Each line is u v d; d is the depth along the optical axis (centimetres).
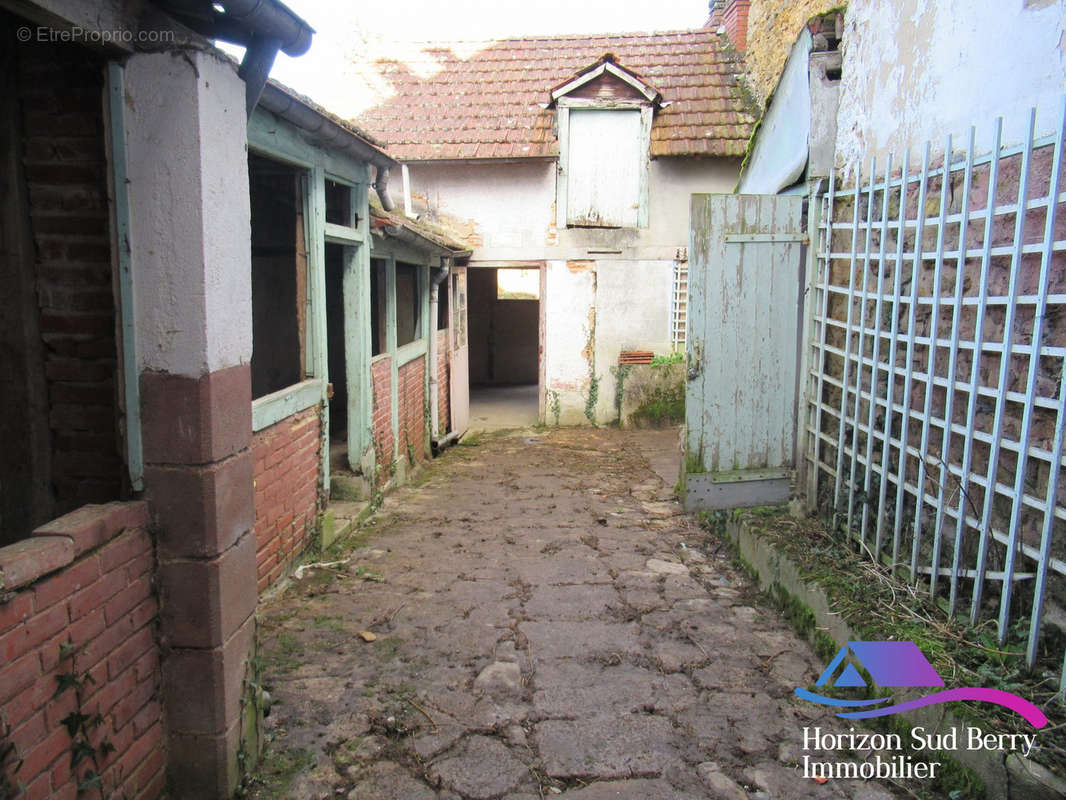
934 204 364
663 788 279
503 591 464
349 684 348
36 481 266
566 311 1126
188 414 244
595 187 1102
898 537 387
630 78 1060
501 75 1210
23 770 194
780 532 479
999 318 318
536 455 923
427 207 1112
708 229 531
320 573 487
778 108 608
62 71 247
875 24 422
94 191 252
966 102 340
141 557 246
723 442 554
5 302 258
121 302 242
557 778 284
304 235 504
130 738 241
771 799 274
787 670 368
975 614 322
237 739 269
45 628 202
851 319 438
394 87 1199
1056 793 234
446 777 283
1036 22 294
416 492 720
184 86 231
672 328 1129
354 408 620
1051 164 287
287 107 416
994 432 309
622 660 377
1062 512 275
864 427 429
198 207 235
